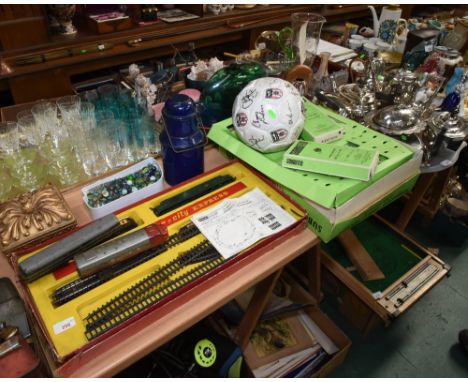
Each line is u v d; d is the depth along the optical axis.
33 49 1.24
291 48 1.43
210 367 0.94
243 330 1.11
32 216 0.79
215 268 0.73
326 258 1.31
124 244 0.73
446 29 1.83
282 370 1.18
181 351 0.97
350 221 0.87
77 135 1.02
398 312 1.17
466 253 1.78
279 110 0.91
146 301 0.69
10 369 0.57
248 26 1.72
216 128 1.08
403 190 1.04
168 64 1.53
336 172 0.87
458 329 1.47
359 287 1.23
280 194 0.92
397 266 1.38
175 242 0.80
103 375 0.61
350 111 1.24
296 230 0.85
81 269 0.69
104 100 1.09
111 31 1.39
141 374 0.94
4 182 0.94
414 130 1.11
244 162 1.03
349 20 2.34
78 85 1.40
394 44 1.73
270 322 1.30
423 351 1.39
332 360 1.18
